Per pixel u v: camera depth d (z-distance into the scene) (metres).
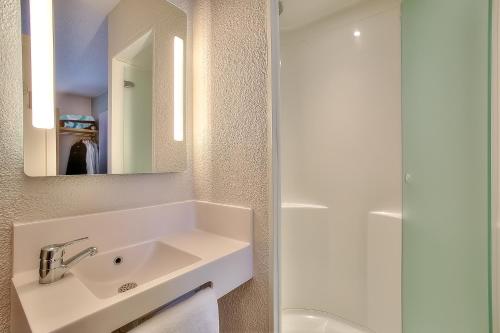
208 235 1.05
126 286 0.84
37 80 0.71
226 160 1.04
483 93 0.84
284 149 1.75
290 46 1.74
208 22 1.11
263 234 0.92
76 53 0.80
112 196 0.89
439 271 1.03
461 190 0.93
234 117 1.01
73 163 0.79
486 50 0.83
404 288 1.26
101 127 0.87
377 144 1.45
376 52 1.45
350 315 1.50
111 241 0.86
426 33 1.11
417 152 1.18
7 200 0.67
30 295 0.57
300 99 1.71
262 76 0.92
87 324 0.49
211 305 0.72
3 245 0.66
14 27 0.67
